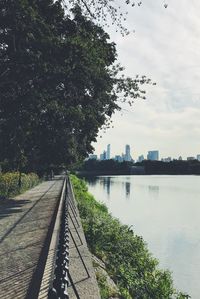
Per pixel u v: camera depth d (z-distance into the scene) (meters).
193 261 22.52
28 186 46.81
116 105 29.78
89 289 8.14
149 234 30.88
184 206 52.50
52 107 27.70
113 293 9.53
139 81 29.39
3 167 36.91
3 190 33.19
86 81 26.31
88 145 35.22
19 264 10.59
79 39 24.09
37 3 24.47
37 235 14.99
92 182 119.25
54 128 29.78
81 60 24.50
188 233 31.59
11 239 14.30
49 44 23.41
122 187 93.19
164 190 84.44
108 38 26.05
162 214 43.25
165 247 26.17
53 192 40.84
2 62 24.50
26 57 23.81
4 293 8.21
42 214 21.66
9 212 22.73
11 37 23.53
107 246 16.16
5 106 25.47
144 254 17.50
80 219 18.78
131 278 12.76
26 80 24.88
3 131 25.64
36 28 23.19
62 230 6.51
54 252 10.70
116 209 47.22
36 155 33.94
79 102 28.94
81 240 13.12
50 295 3.40
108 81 28.02
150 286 12.94
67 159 32.62
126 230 22.09
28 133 29.11
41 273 9.65
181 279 19.20
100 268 11.66
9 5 22.06
